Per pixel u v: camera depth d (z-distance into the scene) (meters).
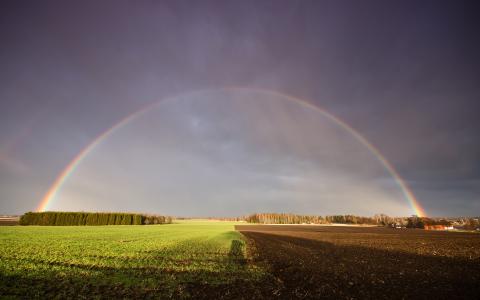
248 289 16.86
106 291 15.52
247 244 44.97
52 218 108.81
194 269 22.31
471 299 15.59
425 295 16.25
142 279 18.41
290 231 94.12
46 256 26.27
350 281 19.56
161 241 44.19
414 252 37.09
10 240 40.62
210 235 62.44
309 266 25.42
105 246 35.53
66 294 14.84
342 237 66.69
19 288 15.62
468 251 38.66
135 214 129.88
